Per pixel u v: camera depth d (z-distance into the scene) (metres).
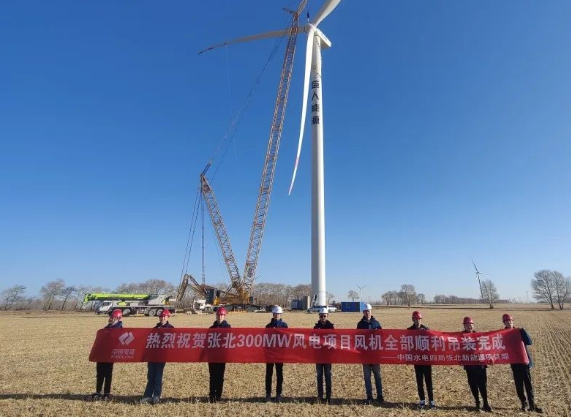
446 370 16.48
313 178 63.84
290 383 13.87
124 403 10.91
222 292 86.62
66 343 26.05
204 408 10.36
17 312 97.88
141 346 11.56
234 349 11.50
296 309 90.12
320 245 62.50
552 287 131.62
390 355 11.30
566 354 20.77
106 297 67.06
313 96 65.94
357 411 10.12
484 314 68.81
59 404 10.81
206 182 89.12
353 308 90.81
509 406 10.88
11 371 16.05
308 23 67.50
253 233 86.75
